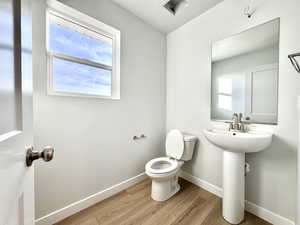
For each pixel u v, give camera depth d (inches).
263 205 50.2
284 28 44.8
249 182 53.5
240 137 42.3
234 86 57.6
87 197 57.1
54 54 51.1
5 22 13.6
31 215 21.0
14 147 15.0
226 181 50.1
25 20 18.5
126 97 69.7
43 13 45.5
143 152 78.5
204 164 69.6
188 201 60.0
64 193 51.2
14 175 14.9
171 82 85.7
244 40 54.1
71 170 52.7
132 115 72.6
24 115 18.1
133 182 73.4
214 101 64.4
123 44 66.9
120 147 68.1
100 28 61.8
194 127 73.5
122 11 65.7
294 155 43.7
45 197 47.2
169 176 58.8
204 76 68.1
